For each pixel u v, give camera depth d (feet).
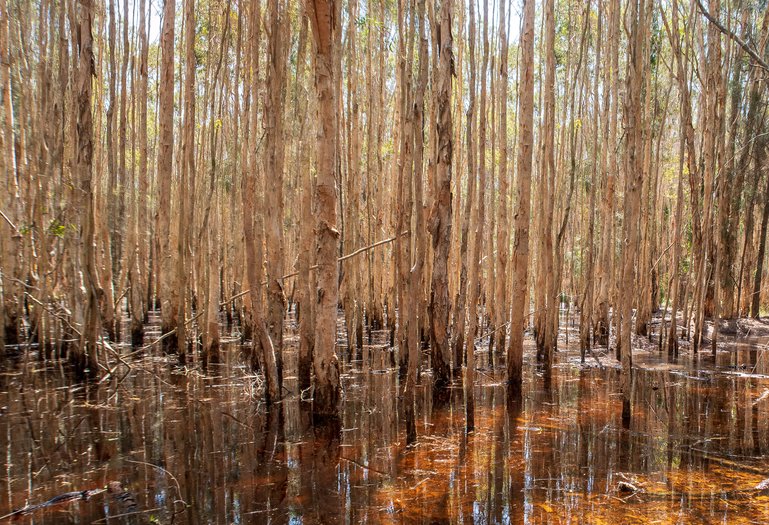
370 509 14.73
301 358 27.40
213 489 16.05
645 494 15.60
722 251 50.31
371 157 41.29
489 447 19.72
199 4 41.93
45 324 33.94
